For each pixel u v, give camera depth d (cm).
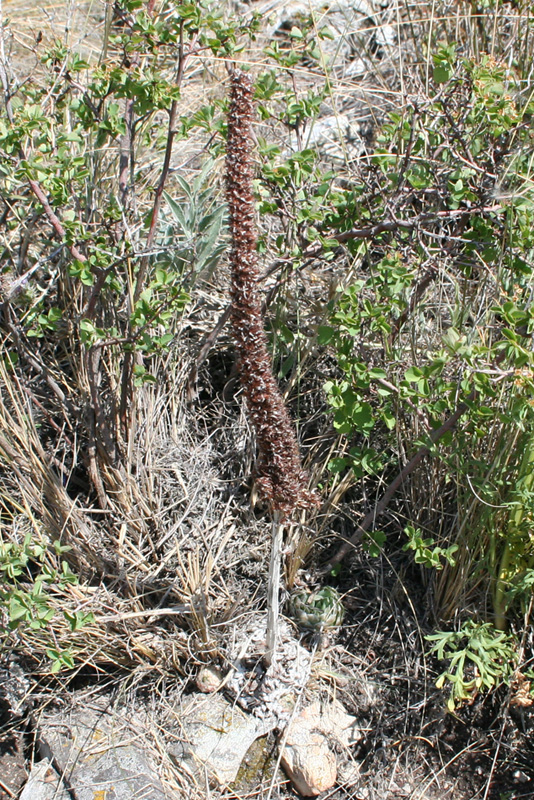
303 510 298
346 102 459
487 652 253
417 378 242
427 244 303
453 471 275
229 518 302
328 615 284
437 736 271
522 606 267
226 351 348
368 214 278
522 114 273
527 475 250
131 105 282
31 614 226
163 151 397
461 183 261
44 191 289
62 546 266
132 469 307
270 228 372
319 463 316
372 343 305
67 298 320
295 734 264
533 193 299
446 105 276
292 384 314
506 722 271
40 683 276
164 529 294
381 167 285
